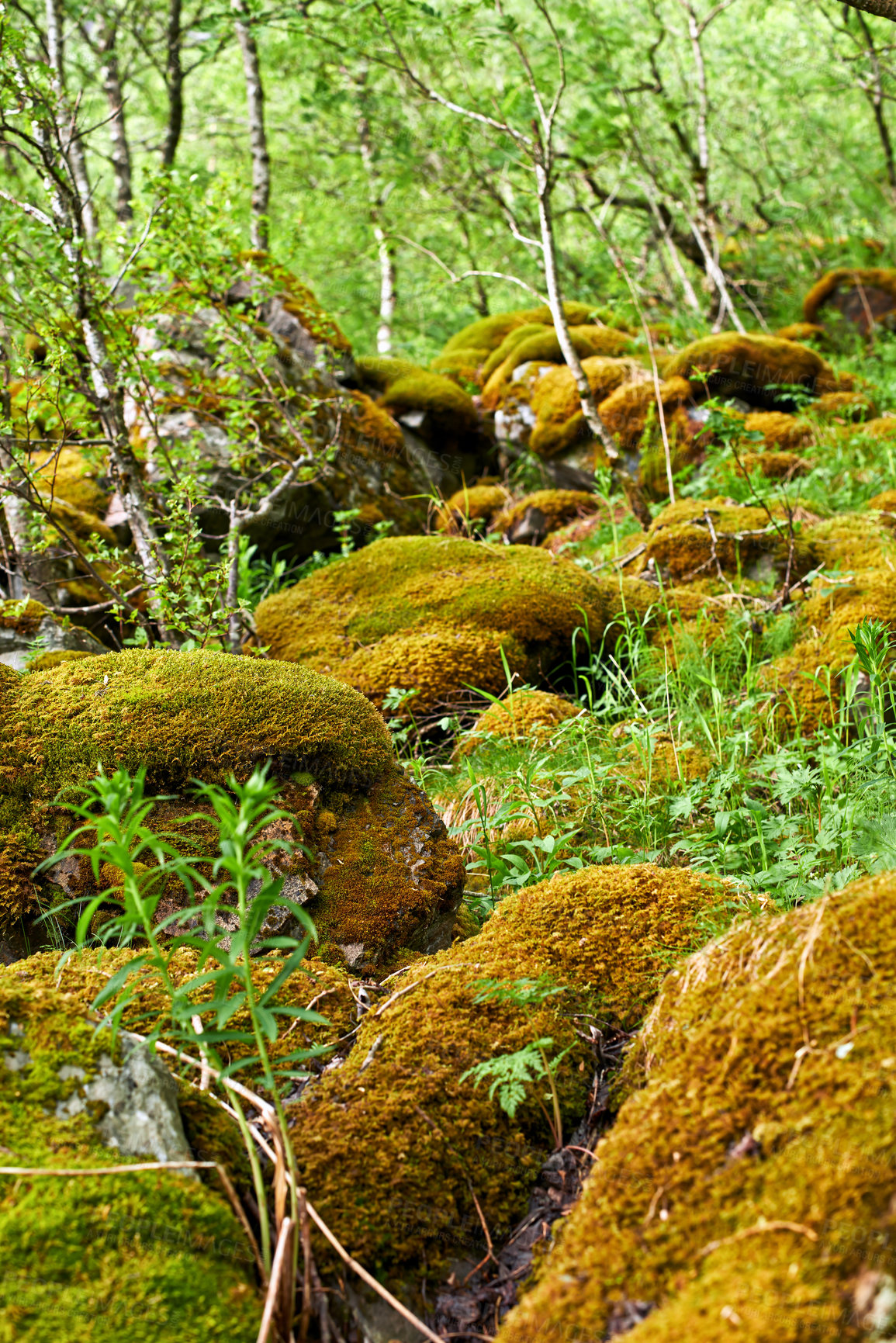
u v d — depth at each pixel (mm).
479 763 4117
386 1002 2223
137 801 1664
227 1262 1541
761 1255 1315
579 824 3514
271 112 15250
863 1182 1317
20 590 5301
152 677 2887
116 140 11258
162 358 5566
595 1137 1939
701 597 5176
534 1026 2115
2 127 4816
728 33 13641
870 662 3496
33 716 2771
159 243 5750
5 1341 1348
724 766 3855
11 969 2102
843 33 12734
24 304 5035
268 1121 1832
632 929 2406
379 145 11688
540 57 9836
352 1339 1607
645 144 11789
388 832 2797
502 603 4949
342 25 7637
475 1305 1676
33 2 9602
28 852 2619
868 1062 1493
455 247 13266
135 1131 1654
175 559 5051
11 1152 1573
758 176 14289
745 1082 1595
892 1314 1184
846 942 1717
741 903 2469
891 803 3115
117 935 2553
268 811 2680
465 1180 1835
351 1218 1731
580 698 4836
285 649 5051
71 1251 1460
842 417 7684
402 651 4770
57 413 5062
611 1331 1398
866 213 13719
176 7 11688
